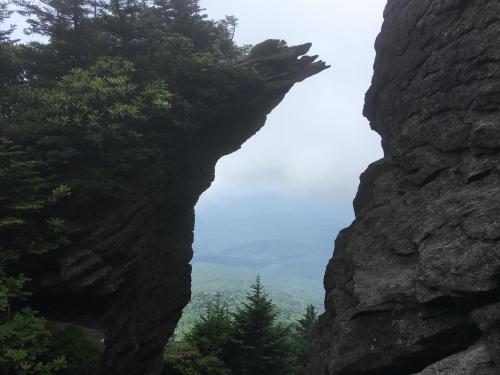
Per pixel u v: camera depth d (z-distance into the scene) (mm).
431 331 10586
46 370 10781
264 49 27297
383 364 11703
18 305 13172
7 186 12742
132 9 19828
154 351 19500
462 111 13367
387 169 18812
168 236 20984
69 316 14031
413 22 17766
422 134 15359
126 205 16438
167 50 21250
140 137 17859
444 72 14586
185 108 19469
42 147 15102
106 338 14320
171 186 20438
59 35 18781
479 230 10070
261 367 26453
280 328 29156
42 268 13688
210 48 24562
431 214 12617
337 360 12938
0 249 12602
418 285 11281
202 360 24109
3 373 10078
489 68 12344
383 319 12352
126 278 15961
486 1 12953
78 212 14664
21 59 18094
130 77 18281
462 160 12719
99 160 16453
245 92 23406
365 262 15008
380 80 21297
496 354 8477
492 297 9469
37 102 16797
